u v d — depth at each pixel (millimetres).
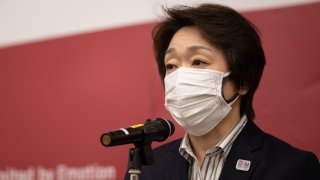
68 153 5961
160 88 5543
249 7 5172
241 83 3645
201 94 3545
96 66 5902
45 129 6117
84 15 6012
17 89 6316
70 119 5992
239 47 3561
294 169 3336
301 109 4871
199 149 3742
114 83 5789
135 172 3027
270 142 3613
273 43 5016
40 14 6258
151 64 5602
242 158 3488
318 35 4852
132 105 5668
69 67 6051
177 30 3828
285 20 4996
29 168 6164
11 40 6391
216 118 3602
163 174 3822
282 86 4953
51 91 6129
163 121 3277
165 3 5574
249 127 3682
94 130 5848
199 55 3582
